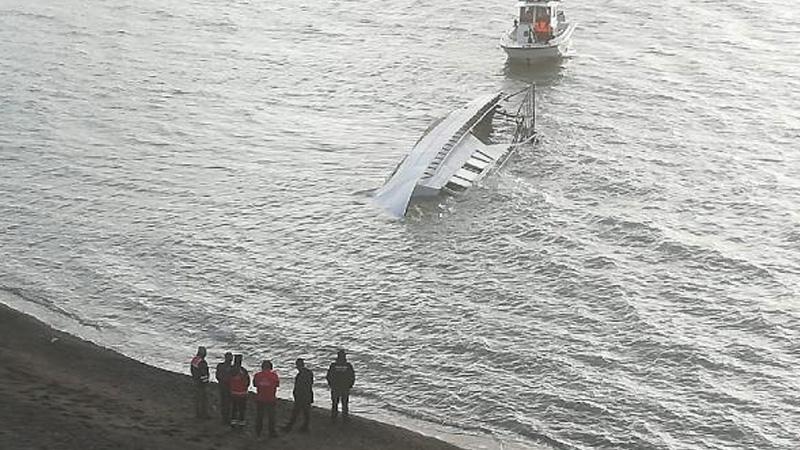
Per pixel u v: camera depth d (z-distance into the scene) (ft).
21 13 505.66
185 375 234.99
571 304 280.10
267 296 283.59
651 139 378.12
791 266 298.15
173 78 433.89
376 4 516.32
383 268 298.15
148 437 193.88
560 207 331.77
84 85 425.28
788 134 379.14
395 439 210.59
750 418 236.02
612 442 227.61
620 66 439.63
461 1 516.73
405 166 344.90
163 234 313.94
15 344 244.63
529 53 438.40
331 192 341.21
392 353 258.57
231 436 199.21
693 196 338.13
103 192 339.77
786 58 442.50
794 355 258.57
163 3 519.60
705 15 488.85
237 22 495.41
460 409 238.07
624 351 259.80
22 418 194.29
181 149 372.58
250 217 325.42
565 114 398.83
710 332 267.80
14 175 348.38
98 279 289.74
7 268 294.25
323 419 212.43
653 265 299.79
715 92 414.00
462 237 314.96
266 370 196.34
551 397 241.96
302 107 409.69
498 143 377.50
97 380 226.99
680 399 242.17
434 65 446.60
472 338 264.11
